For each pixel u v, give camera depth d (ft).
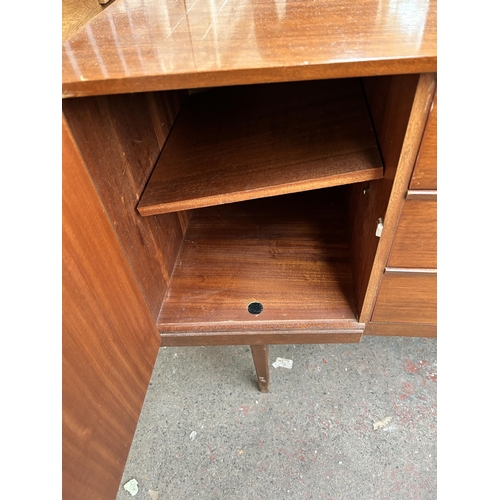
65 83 1.10
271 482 2.15
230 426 2.38
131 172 1.70
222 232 2.47
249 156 1.84
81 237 1.24
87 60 1.19
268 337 2.04
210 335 2.03
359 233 2.02
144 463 2.27
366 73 1.09
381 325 1.99
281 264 2.24
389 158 1.47
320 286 2.12
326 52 1.11
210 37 1.26
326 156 1.68
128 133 1.69
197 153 1.97
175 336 2.03
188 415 2.44
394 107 1.41
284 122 1.99
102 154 1.45
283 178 1.65
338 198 2.63
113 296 1.46
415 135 1.27
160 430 2.39
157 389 2.58
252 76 1.09
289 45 1.17
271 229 2.46
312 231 2.42
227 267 2.25
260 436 2.32
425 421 2.33
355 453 2.23
